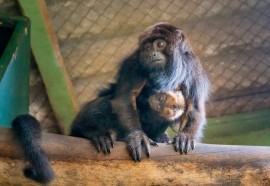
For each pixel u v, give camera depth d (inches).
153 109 320.5
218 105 424.2
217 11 404.8
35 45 374.9
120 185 258.1
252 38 414.0
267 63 420.2
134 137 266.8
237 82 424.5
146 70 326.6
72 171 256.4
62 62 385.1
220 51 417.1
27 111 343.9
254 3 403.9
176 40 329.1
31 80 394.9
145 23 401.1
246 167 258.2
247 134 424.2
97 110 320.5
